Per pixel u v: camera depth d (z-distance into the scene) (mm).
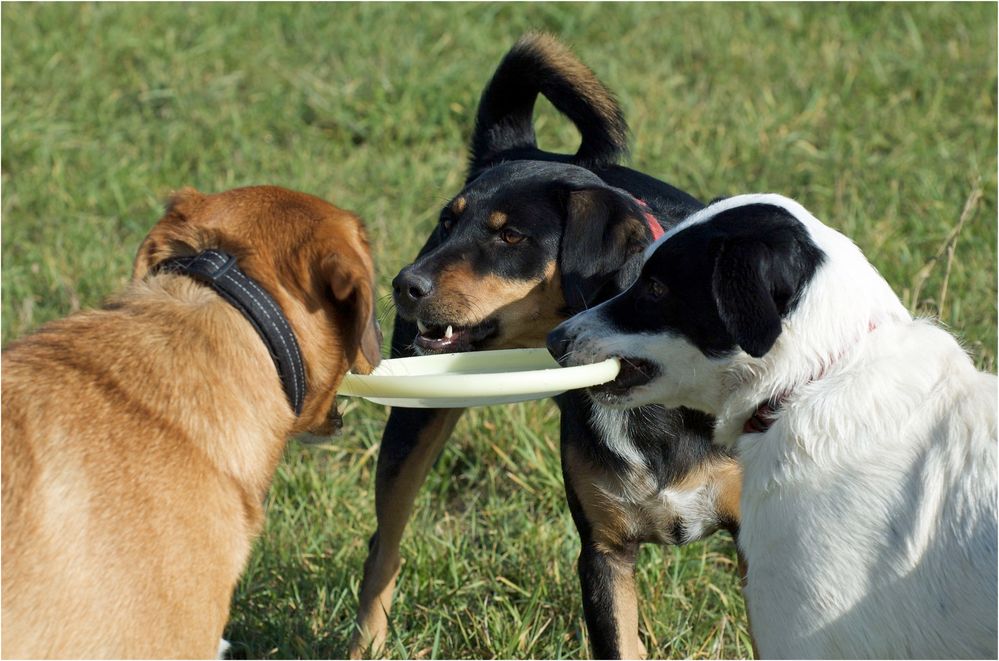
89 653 3652
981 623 3980
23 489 3713
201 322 4020
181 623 3830
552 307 5750
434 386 4684
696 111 11836
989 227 9258
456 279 5625
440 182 10617
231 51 13312
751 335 4148
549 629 6129
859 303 4402
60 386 3889
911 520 4125
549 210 5699
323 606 6219
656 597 6137
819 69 12742
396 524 6141
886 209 9742
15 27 13758
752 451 4574
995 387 4238
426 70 12586
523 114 6910
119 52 13328
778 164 10531
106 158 11156
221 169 11047
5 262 9445
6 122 11469
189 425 3928
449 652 5957
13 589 3609
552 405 7711
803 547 4273
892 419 4266
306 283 4113
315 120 12117
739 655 5887
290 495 7055
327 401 4367
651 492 5281
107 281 8945
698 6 14633
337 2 14836
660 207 6062
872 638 4156
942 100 11883
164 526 3809
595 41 13797
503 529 6812
